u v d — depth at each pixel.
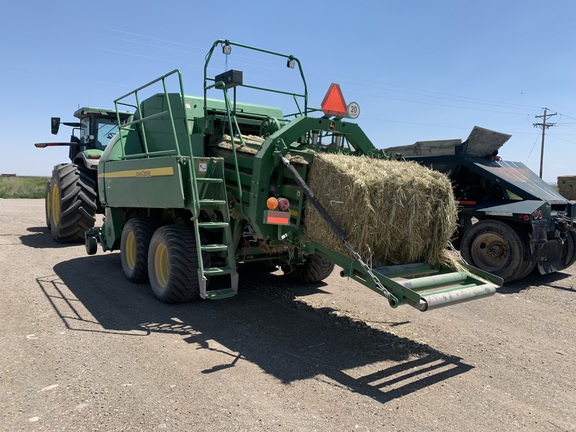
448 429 2.89
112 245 6.90
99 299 5.40
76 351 3.86
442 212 4.36
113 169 6.38
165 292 5.14
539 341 4.56
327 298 5.82
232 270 4.80
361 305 5.58
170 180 4.96
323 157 4.32
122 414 2.91
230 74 4.84
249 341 4.27
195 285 5.08
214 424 2.83
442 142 8.44
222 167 4.89
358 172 4.10
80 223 8.70
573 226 7.13
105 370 3.53
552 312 5.56
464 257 7.50
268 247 5.25
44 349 3.88
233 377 3.49
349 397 3.26
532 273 7.89
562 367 3.94
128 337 4.24
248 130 6.09
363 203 3.95
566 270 8.16
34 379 3.35
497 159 8.58
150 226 6.05
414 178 4.15
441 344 4.40
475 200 7.98
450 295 3.75
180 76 4.91
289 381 3.47
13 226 10.88
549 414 3.13
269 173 4.55
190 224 5.69
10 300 5.20
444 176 4.43
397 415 3.04
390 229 4.10
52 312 4.85
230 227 4.95
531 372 3.82
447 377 3.67
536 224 6.83
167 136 6.05
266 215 4.33
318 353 4.06
